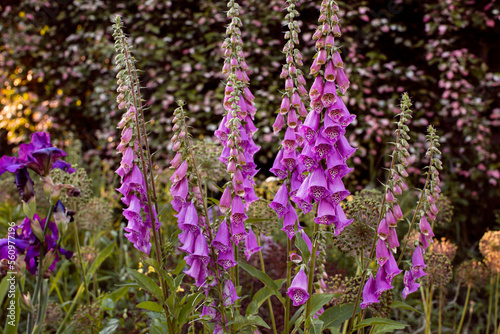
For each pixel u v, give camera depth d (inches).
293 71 81.0
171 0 268.7
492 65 245.0
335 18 73.1
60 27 292.4
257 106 233.1
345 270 144.9
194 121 243.9
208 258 78.2
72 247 182.5
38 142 96.7
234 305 83.7
